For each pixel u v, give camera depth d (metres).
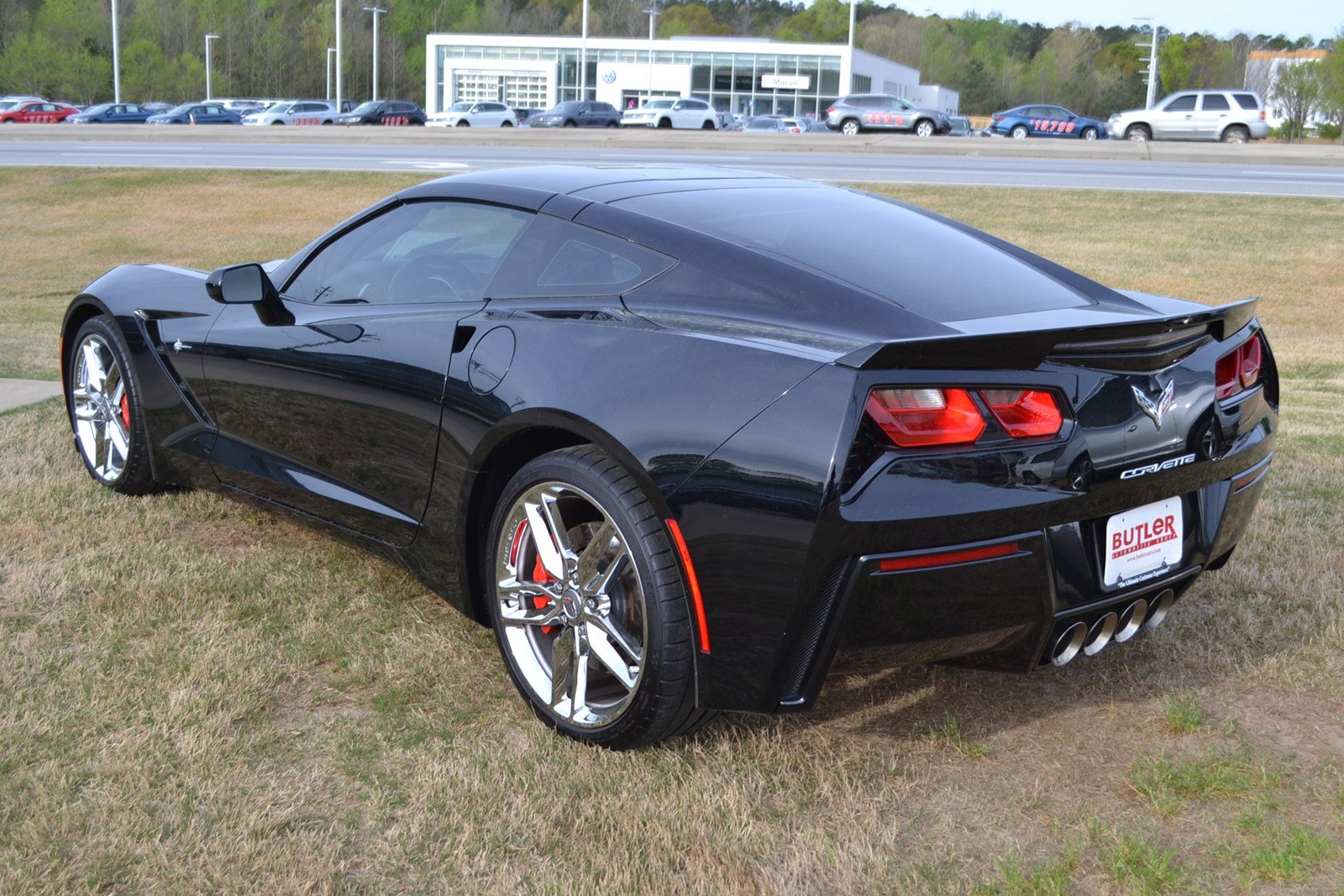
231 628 2.90
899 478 2.00
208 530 3.60
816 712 2.61
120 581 3.15
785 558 2.04
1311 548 3.55
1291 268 12.02
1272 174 19.97
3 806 2.11
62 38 81.81
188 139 27.80
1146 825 2.17
